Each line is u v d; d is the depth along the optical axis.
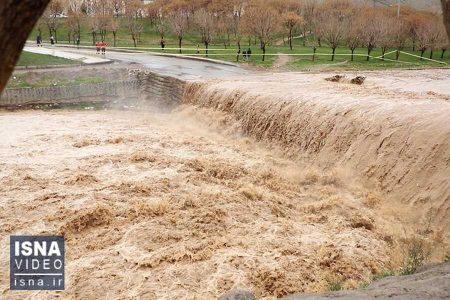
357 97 15.02
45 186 11.41
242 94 18.44
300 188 12.03
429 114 11.29
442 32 34.38
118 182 11.62
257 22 37.91
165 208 9.98
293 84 19.98
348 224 9.67
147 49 41.09
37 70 27.73
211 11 48.88
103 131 18.38
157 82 25.83
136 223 9.44
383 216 10.05
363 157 11.84
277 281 7.54
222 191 11.20
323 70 28.59
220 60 33.72
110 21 48.41
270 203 10.61
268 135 16.05
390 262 8.23
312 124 14.14
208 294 7.23
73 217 9.48
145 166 13.04
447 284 4.96
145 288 7.39
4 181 11.76
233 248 8.53
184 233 9.07
